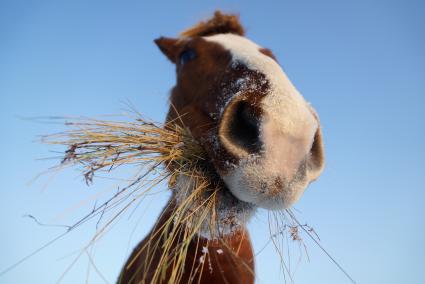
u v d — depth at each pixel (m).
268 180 0.42
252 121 0.44
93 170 0.45
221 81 0.53
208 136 0.49
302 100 0.46
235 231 0.52
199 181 0.49
